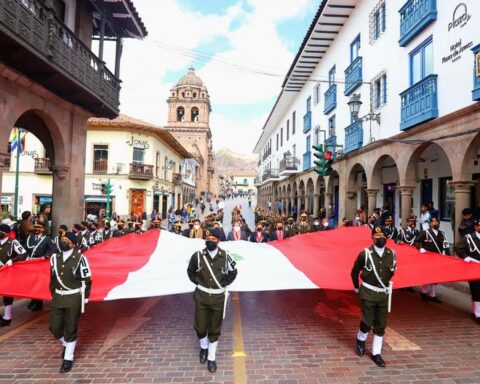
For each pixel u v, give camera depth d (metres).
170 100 68.19
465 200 9.38
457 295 8.23
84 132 13.44
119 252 7.82
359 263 5.14
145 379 4.51
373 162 14.51
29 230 9.92
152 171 31.22
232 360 5.03
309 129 24.48
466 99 9.27
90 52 11.44
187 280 6.19
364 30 15.73
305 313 7.11
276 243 9.00
